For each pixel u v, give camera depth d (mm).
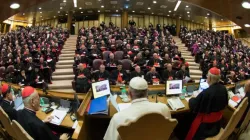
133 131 1384
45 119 2570
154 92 3383
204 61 9797
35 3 3334
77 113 2229
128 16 20219
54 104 3088
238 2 3123
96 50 8680
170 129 1458
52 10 17828
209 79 2344
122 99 2977
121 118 1556
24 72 6750
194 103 2346
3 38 13594
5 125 1987
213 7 3447
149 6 16766
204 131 2281
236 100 3254
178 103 2881
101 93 2846
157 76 6289
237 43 16125
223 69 8336
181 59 9398
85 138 2266
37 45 10883
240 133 2629
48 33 13734
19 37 13125
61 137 2273
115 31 13273
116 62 7430
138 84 1599
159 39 12164
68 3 15547
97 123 2744
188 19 21125
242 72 7859
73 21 20750
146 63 7723
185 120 2881
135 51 8734
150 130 1407
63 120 2580
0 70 7277
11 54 9328
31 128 1857
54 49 9953
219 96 2246
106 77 6227
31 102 1976
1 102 2707
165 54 8344
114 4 16344
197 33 16422
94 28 14570
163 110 1583
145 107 1545
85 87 5355
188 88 3598
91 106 2547
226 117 2967
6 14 3729
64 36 14086
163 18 21203
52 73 8344
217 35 16875
